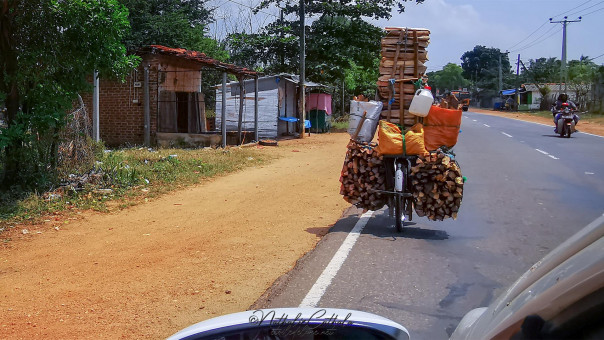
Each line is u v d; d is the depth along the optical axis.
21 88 9.85
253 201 9.69
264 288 5.33
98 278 5.71
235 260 6.23
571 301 0.91
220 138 18.20
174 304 4.96
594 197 9.41
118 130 18.78
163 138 18.17
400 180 6.93
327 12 28.52
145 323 4.55
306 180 12.02
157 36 26.81
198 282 5.52
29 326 4.52
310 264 5.88
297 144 21.23
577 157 14.93
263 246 6.79
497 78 95.88
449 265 5.80
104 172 10.99
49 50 9.69
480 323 1.28
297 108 27.14
